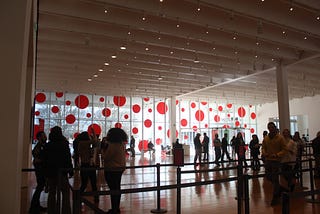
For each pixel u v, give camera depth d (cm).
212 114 3030
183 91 2227
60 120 2334
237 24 948
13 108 253
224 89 2161
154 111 2741
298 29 967
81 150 592
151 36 1067
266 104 3145
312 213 492
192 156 2131
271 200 602
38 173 515
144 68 1439
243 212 499
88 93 2316
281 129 1371
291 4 792
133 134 2633
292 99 2777
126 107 2623
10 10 262
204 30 1030
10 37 259
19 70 258
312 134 2616
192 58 1284
